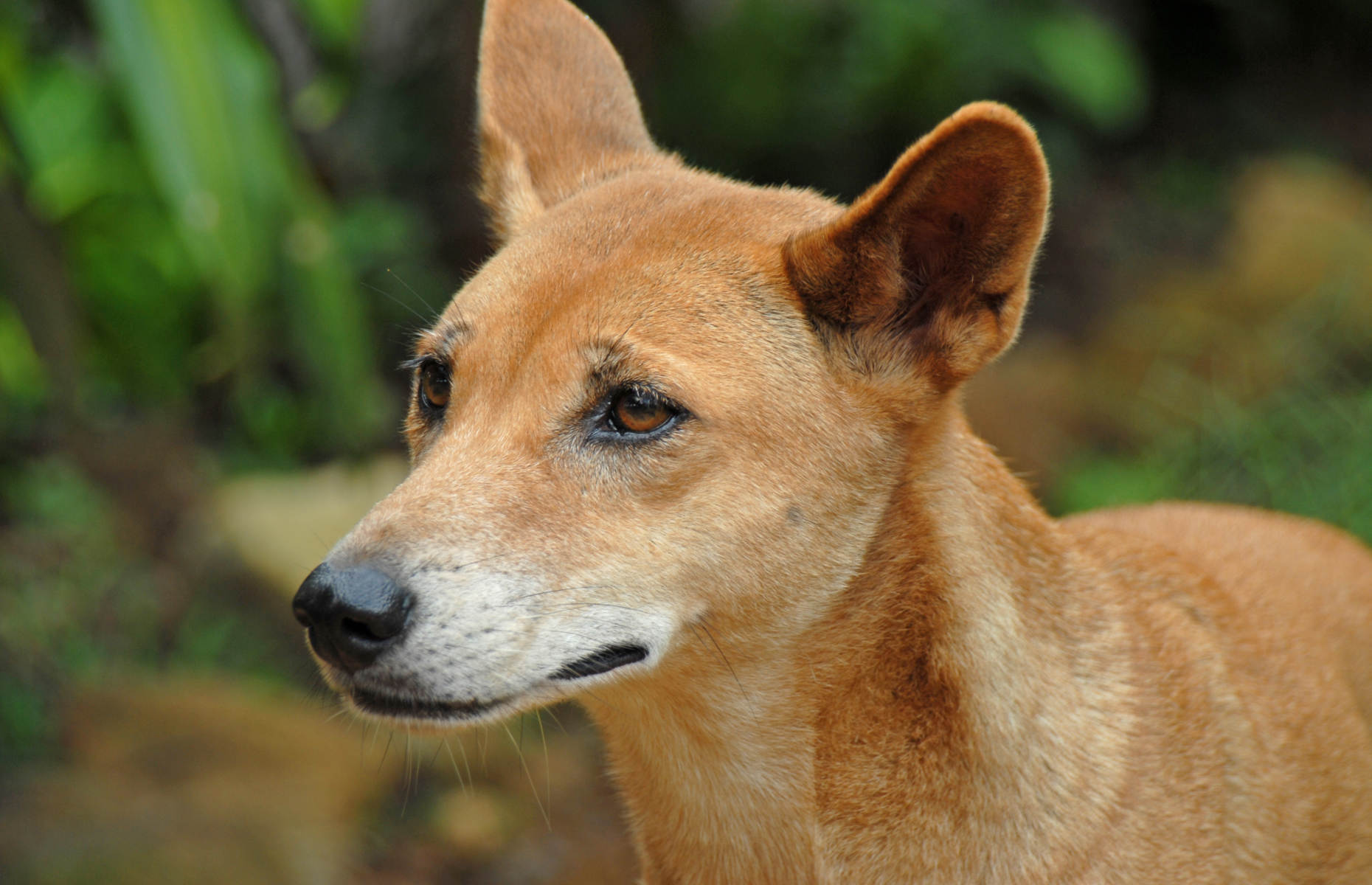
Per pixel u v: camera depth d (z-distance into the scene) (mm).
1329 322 15469
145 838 8781
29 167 10094
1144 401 14742
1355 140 21953
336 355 10820
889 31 17828
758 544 5023
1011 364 15469
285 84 11180
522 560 4855
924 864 5047
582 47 6633
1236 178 20797
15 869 8328
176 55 8703
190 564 12812
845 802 5168
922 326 5129
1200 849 5121
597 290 5164
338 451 13273
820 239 5020
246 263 9125
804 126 18312
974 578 5078
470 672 4742
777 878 5406
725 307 5129
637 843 5848
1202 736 5301
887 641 5133
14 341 12211
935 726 5027
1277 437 13148
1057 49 18516
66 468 13414
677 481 4973
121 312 12773
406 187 16641
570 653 4863
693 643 5094
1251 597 6160
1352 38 22938
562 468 5020
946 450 5266
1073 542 5746
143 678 11172
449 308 5613
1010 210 4883
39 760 10203
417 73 16516
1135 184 20891
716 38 18172
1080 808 4992
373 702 4895
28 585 12141
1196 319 15828
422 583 4727
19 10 10156
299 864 9117
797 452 5062
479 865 9992
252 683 11625
